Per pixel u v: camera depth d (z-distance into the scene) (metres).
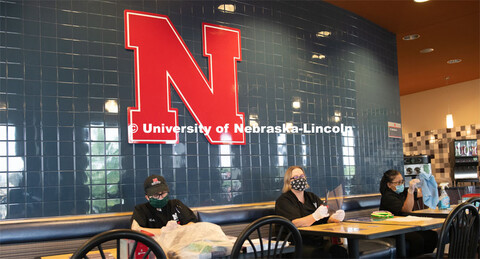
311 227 3.34
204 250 2.26
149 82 4.11
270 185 4.90
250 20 5.00
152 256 2.13
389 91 7.04
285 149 5.12
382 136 6.70
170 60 4.27
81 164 3.69
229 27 4.79
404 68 9.44
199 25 4.54
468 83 10.83
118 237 1.78
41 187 3.49
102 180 3.77
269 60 5.12
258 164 4.83
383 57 6.97
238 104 4.73
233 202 4.55
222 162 4.52
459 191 5.24
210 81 4.53
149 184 3.41
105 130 3.83
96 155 3.76
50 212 3.51
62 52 3.71
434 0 5.98
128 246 2.09
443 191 4.49
